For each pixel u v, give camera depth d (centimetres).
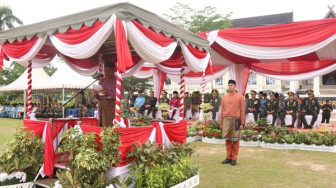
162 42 446
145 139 443
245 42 973
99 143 400
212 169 588
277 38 925
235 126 618
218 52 1173
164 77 1466
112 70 516
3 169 440
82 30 409
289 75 1284
